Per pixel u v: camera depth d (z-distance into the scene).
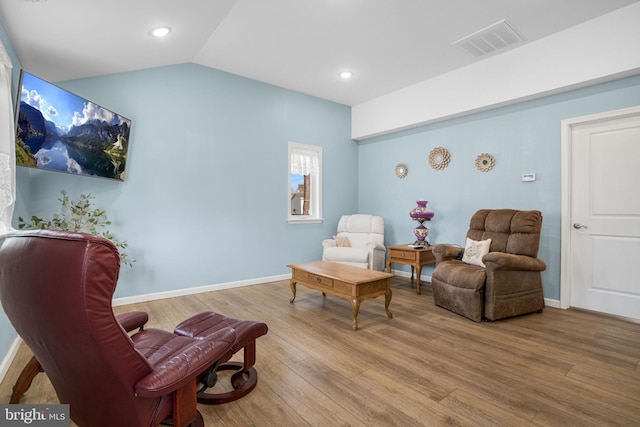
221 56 3.78
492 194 4.02
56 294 0.97
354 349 2.45
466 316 3.14
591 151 3.32
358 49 3.59
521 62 3.52
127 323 1.84
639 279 3.06
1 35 2.09
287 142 4.86
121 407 1.16
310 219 5.09
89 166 2.94
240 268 4.40
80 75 3.22
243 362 2.23
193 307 3.47
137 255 3.64
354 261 4.38
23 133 2.19
